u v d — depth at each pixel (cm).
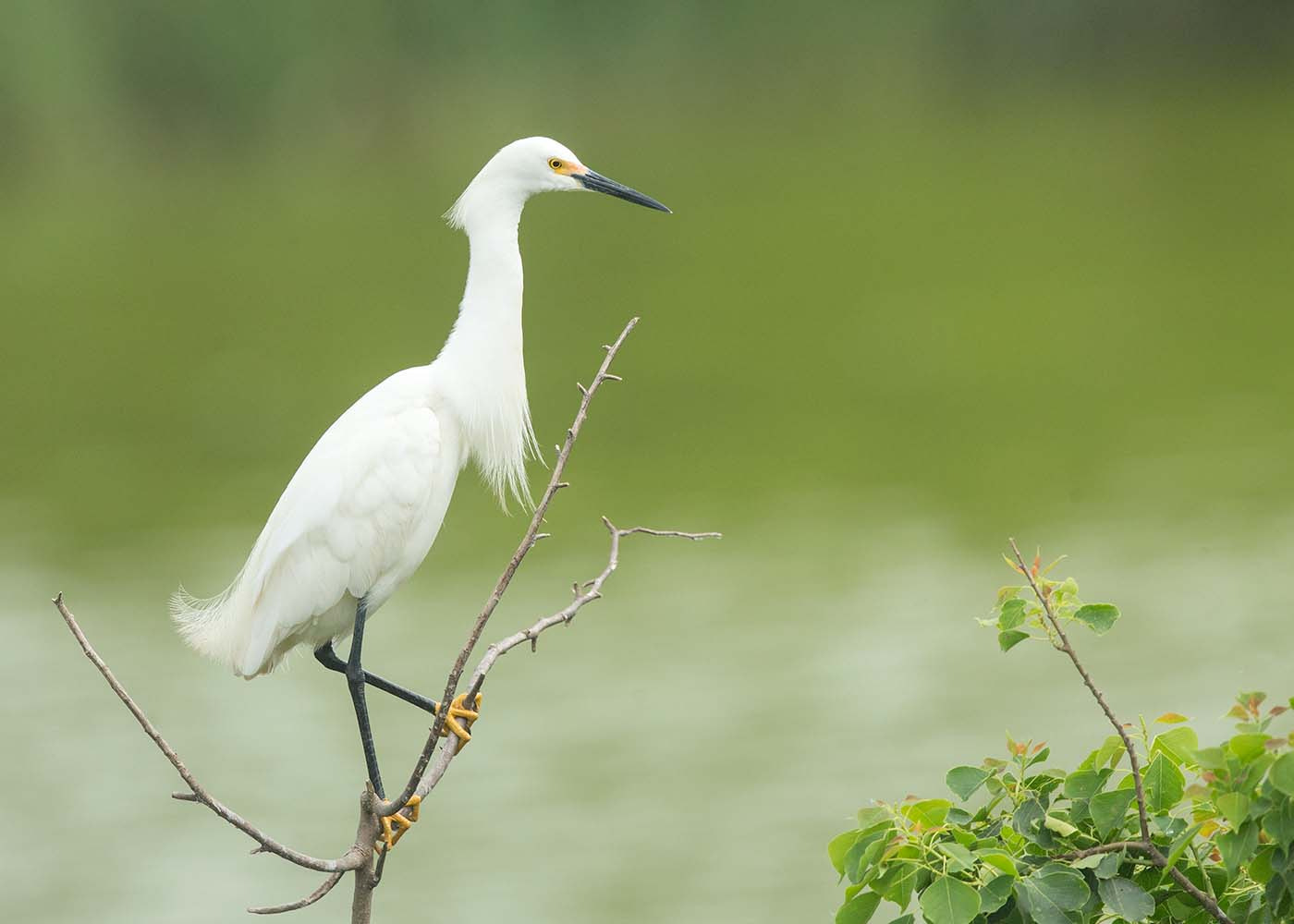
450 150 4078
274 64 3900
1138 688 1217
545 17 4484
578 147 4212
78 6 3634
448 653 1361
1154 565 1476
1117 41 5259
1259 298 2497
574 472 1845
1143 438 1864
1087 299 2548
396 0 4172
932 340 2361
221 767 1210
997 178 3722
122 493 1788
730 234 3288
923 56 5153
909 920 416
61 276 2938
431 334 2409
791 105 4891
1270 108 4475
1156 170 3728
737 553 1572
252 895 1063
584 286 2864
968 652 1320
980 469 1792
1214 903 413
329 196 3606
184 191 3675
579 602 502
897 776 1109
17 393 2219
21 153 3503
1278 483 1683
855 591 1462
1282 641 1288
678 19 4781
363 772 1205
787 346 2355
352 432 657
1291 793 379
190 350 2405
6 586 1534
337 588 645
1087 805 428
